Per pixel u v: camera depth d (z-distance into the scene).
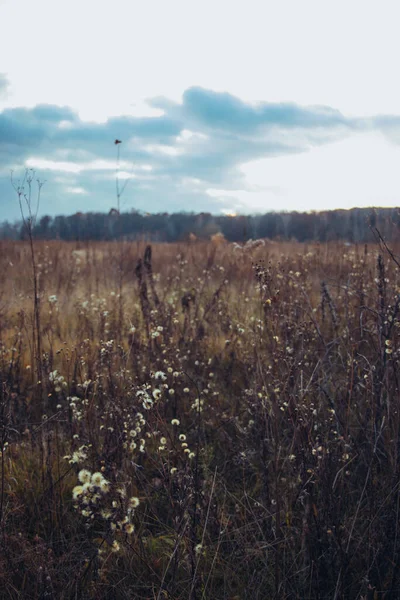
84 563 2.45
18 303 6.37
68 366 3.79
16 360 4.43
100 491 1.96
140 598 2.33
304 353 3.45
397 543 2.38
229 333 5.29
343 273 6.17
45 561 2.36
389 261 4.66
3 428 2.84
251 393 3.31
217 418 3.72
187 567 2.43
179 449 3.10
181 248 11.86
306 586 2.37
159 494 2.96
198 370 4.50
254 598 2.36
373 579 2.34
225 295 6.66
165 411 3.85
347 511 2.73
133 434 2.67
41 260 9.91
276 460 2.54
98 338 4.80
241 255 8.37
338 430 2.72
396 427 2.76
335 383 3.29
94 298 6.80
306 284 5.64
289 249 9.44
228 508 2.99
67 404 3.62
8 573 2.32
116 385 3.45
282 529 2.60
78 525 2.75
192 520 2.48
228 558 2.56
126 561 2.51
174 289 7.39
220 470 3.31
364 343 3.88
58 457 3.02
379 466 2.95
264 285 3.17
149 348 4.15
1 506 2.54
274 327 3.22
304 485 2.53
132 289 7.68
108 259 10.23
